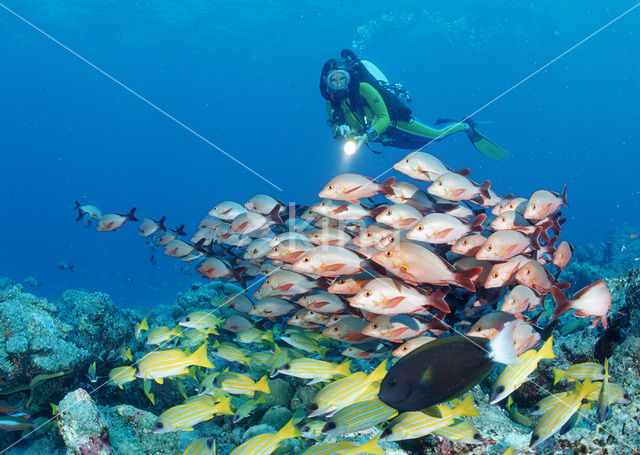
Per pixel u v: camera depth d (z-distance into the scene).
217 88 80.00
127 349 6.00
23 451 4.71
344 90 8.48
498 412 4.04
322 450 2.85
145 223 7.44
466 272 3.38
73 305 7.20
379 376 3.06
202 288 8.60
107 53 57.47
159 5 44.38
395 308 3.43
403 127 9.48
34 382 4.80
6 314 4.81
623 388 3.55
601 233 44.72
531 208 4.32
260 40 57.59
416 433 2.94
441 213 4.38
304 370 3.81
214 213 6.13
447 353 2.12
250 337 5.28
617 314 4.46
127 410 4.51
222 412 3.67
